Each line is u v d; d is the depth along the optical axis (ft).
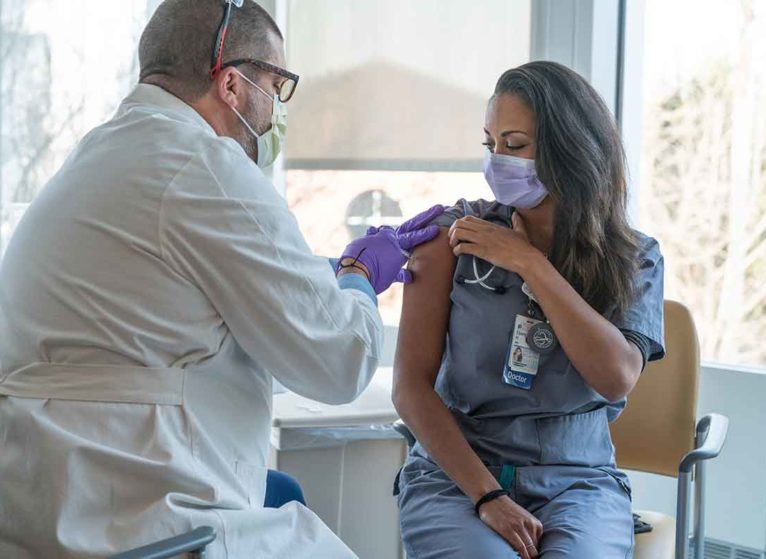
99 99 10.81
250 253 4.38
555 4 8.88
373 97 10.11
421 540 5.44
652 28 9.44
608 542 5.25
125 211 4.39
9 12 10.98
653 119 9.66
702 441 6.89
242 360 4.73
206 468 4.42
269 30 5.00
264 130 5.07
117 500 4.24
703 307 9.70
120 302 4.32
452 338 5.82
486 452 5.66
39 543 4.21
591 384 5.44
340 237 11.08
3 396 4.42
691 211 9.66
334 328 4.59
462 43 9.46
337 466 7.27
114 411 4.30
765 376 8.17
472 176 10.07
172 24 4.83
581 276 5.71
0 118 11.09
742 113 9.30
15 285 4.58
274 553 4.53
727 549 8.47
